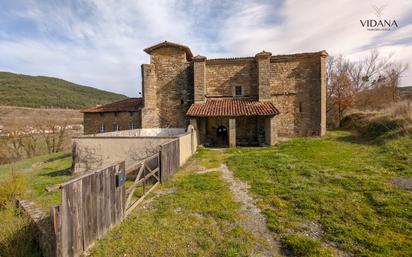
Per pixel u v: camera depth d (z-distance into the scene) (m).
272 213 4.82
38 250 3.97
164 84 19.22
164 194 6.24
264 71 17.08
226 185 6.83
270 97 17.69
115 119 20.12
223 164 9.91
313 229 4.14
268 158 10.05
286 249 3.62
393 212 4.43
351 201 5.08
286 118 18.08
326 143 13.27
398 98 26.02
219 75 18.47
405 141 9.98
